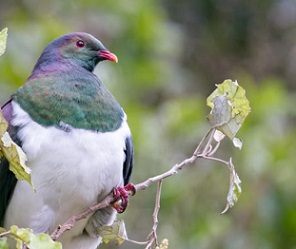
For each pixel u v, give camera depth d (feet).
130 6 47.21
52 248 21.15
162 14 50.06
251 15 53.57
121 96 44.11
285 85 52.42
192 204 41.70
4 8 47.01
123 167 28.71
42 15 46.96
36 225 27.81
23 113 27.17
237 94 24.98
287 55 52.85
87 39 30.37
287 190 41.86
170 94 48.75
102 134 27.35
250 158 42.14
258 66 52.85
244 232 41.70
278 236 41.50
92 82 28.07
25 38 43.39
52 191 27.25
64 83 27.76
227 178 42.37
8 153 22.45
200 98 49.19
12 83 42.27
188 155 42.93
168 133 43.27
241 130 42.98
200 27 54.24
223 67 53.06
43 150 26.84
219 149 42.83
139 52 47.14
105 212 28.43
